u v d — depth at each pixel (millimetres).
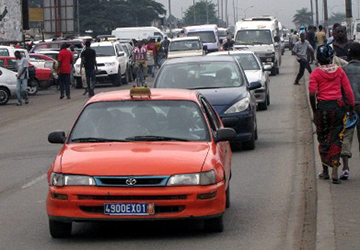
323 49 12312
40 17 97312
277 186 13656
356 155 15508
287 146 18641
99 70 43844
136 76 43750
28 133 23344
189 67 19219
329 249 8656
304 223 10719
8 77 34250
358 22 60750
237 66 19328
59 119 27047
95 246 9625
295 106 28234
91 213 9312
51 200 9492
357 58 13125
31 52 49750
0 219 11469
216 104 17562
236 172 15258
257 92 26453
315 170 14328
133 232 10367
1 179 15289
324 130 12508
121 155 9641
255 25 48562
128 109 10891
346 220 9992
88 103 11102
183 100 11016
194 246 9492
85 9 138250
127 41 63625
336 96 12328
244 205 12078
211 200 9383
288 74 47625
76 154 9844
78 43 54406
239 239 9828
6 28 56125
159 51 57750
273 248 9359
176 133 10492
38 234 10391
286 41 99688
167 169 9305
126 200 9227
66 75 36438
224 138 10586
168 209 9297
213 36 64875
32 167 16656
